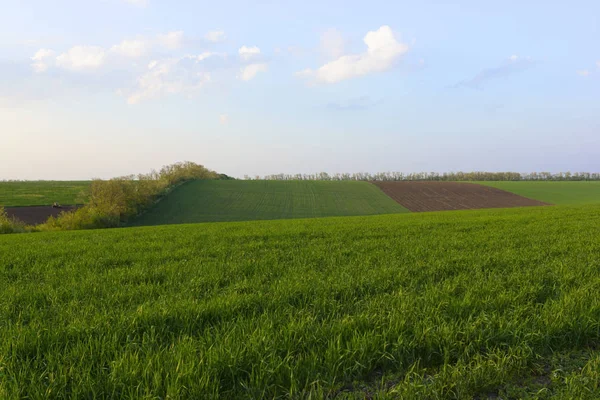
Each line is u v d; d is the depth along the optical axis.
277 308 5.62
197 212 63.47
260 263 9.42
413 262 9.09
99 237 18.64
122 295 6.55
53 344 4.43
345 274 7.70
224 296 6.24
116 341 4.39
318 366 3.89
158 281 7.81
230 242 14.56
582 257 9.18
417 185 91.75
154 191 68.19
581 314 4.95
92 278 8.06
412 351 4.21
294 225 23.22
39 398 3.28
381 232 16.75
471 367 3.88
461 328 4.69
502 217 24.97
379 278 7.36
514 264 8.66
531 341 4.46
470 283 6.88
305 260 9.72
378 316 5.05
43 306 6.15
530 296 6.04
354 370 3.91
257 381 3.55
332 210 67.31
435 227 18.56
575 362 4.19
